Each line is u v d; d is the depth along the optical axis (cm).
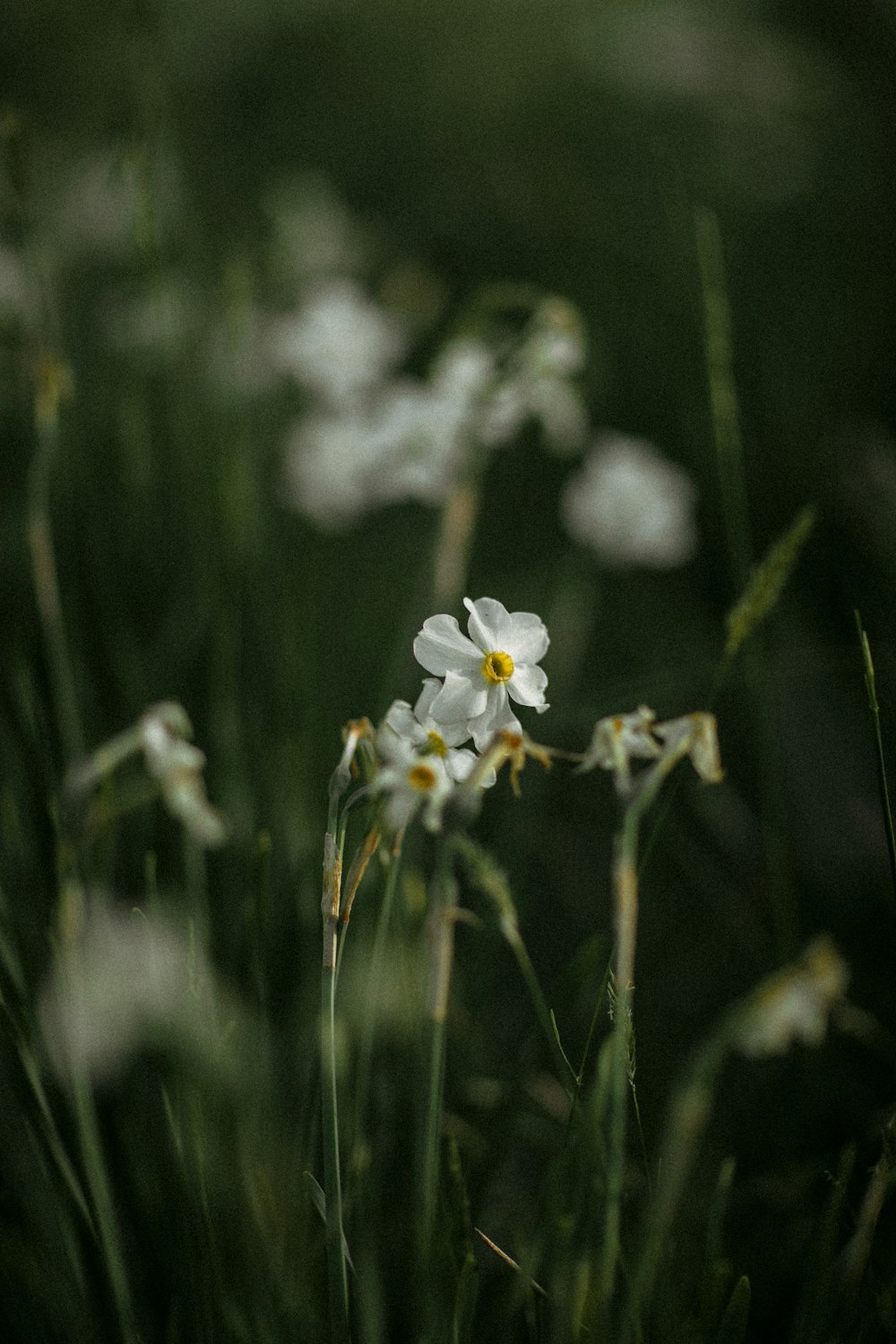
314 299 122
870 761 122
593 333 178
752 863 105
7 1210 65
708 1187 80
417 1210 55
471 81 242
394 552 142
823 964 49
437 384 87
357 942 71
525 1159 81
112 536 107
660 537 116
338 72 255
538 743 94
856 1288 61
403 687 93
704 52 238
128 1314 60
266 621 99
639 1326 55
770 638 128
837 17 254
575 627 117
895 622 129
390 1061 71
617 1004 51
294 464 114
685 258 194
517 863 91
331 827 54
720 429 77
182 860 78
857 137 227
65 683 74
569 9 254
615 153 223
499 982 98
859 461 148
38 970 66
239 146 229
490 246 200
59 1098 63
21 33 225
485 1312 69
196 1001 56
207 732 92
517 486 153
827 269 199
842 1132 84
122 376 127
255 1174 59
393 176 225
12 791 73
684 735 52
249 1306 61
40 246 78
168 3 256
